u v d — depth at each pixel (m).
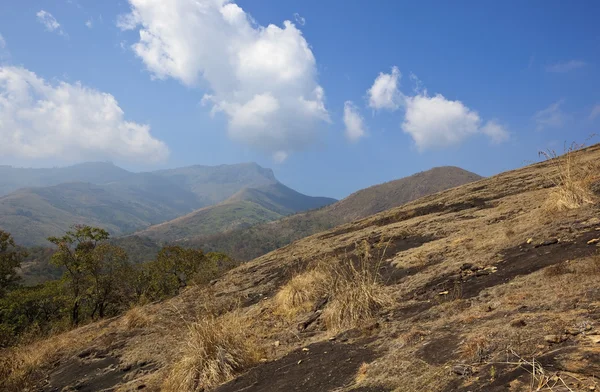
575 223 6.23
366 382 3.48
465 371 2.89
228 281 13.85
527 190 13.01
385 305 5.84
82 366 9.03
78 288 27.34
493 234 7.81
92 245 27.88
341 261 10.54
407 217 15.94
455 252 7.66
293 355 5.18
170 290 30.92
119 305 29.48
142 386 6.47
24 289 30.38
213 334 5.65
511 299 4.20
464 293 5.21
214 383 5.05
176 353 6.70
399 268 8.05
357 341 4.86
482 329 3.57
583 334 2.87
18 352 10.83
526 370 2.59
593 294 3.61
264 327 7.03
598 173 8.32
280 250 19.03
